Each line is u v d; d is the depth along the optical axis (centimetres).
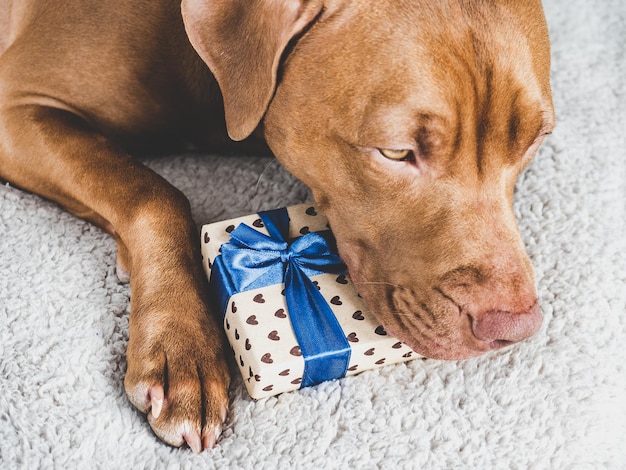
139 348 58
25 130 67
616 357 65
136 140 72
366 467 57
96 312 63
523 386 62
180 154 77
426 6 54
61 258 66
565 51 89
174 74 68
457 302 55
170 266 61
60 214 70
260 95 58
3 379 59
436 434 59
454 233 56
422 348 57
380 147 55
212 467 56
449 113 54
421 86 54
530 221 73
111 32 67
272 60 56
